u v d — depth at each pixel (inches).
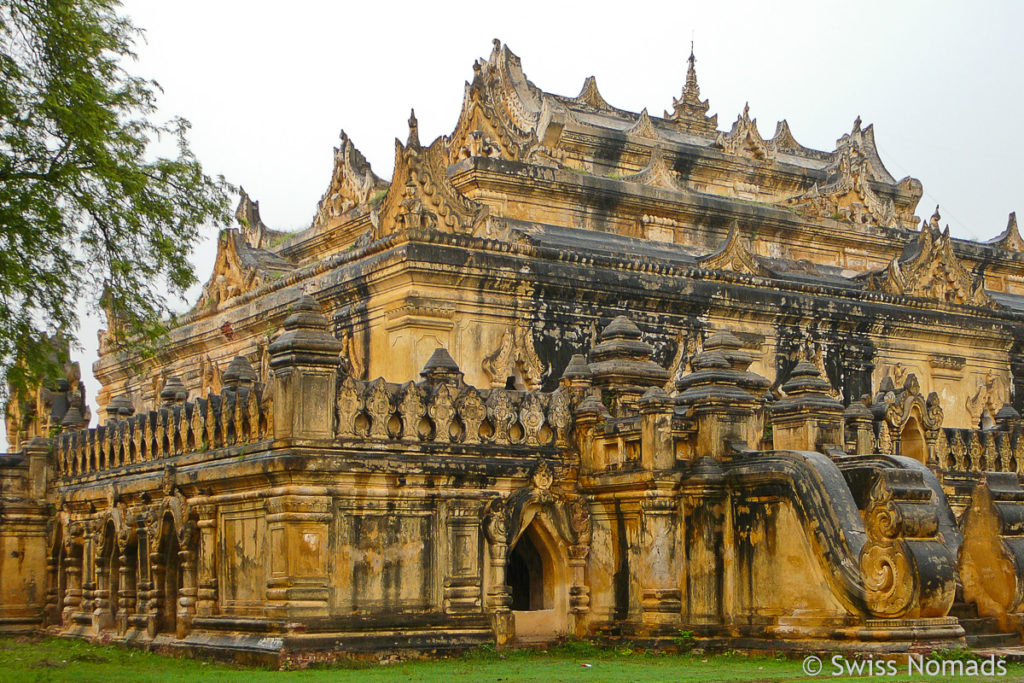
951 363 1337.4
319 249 1464.1
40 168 783.7
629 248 1307.8
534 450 840.3
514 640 799.7
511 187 1309.1
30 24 779.4
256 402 791.7
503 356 1068.5
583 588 838.5
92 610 1007.6
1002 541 781.9
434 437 802.8
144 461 951.0
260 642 741.9
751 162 1654.8
